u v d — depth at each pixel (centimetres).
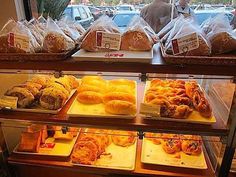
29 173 162
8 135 167
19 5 152
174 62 96
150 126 114
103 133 150
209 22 117
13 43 107
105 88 134
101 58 101
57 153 142
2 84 159
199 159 135
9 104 126
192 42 96
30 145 144
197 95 122
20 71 129
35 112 126
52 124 120
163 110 115
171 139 143
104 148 143
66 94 132
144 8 153
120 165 132
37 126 146
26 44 108
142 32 109
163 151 141
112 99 123
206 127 113
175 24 114
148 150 142
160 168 132
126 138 146
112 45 108
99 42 107
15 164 142
